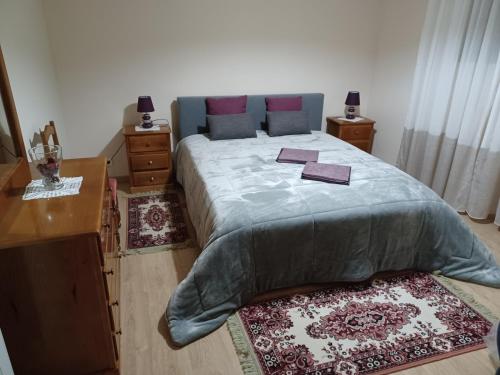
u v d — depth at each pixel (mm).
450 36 3027
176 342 1779
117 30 3355
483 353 1772
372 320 1960
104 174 1865
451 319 1974
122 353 1744
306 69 4027
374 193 2242
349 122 3982
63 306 1370
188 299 1872
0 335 1003
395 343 1815
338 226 2062
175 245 2650
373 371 1665
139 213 3150
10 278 1271
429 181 3428
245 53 3771
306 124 3791
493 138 2789
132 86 3584
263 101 3881
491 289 2215
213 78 3775
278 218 1994
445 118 3221
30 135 2271
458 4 2941
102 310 1417
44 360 1453
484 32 2787
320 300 2109
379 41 4109
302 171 2512
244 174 2535
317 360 1718
